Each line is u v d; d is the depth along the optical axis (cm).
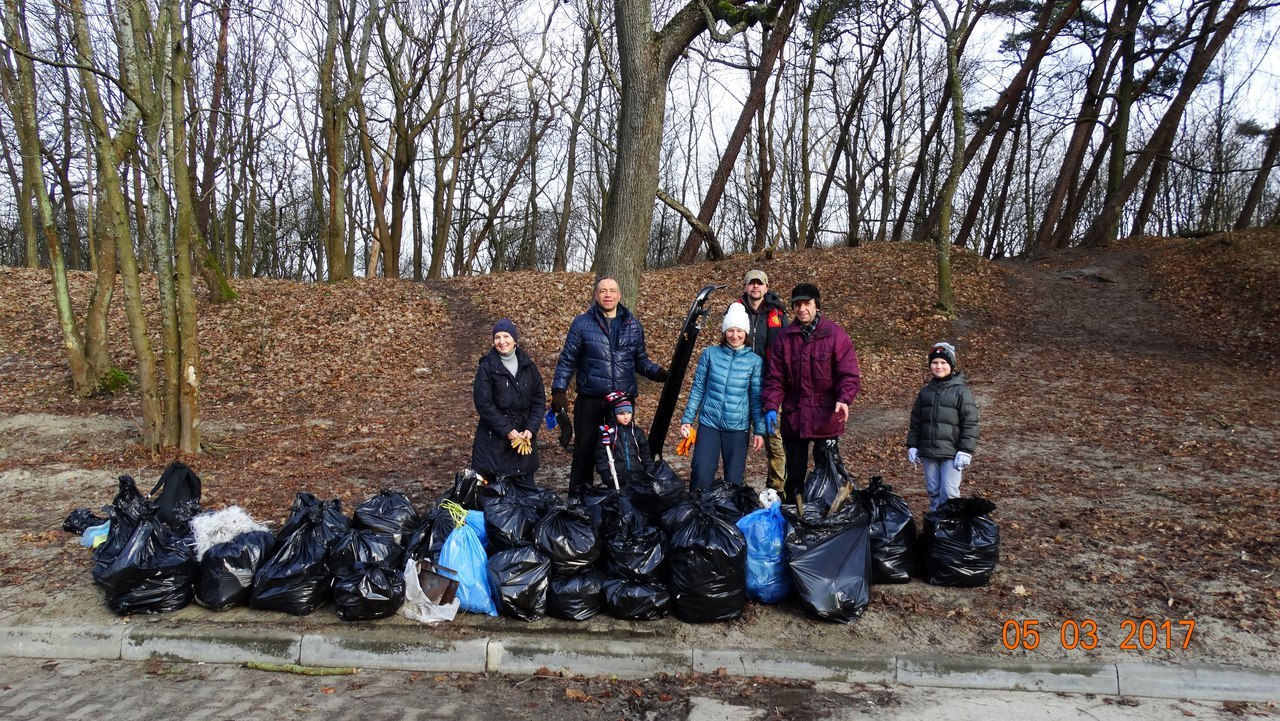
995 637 414
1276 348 1383
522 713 358
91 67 764
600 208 3384
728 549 425
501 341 565
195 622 430
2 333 1445
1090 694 377
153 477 767
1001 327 1655
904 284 1861
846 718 352
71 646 422
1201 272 1897
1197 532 564
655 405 1120
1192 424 946
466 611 440
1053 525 594
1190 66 2292
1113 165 2519
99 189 1172
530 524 465
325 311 1614
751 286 613
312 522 462
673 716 355
